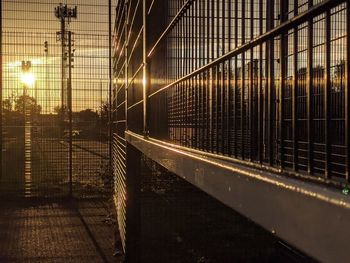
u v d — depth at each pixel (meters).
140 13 7.16
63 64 15.80
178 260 7.05
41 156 16.20
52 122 16.22
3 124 16.06
